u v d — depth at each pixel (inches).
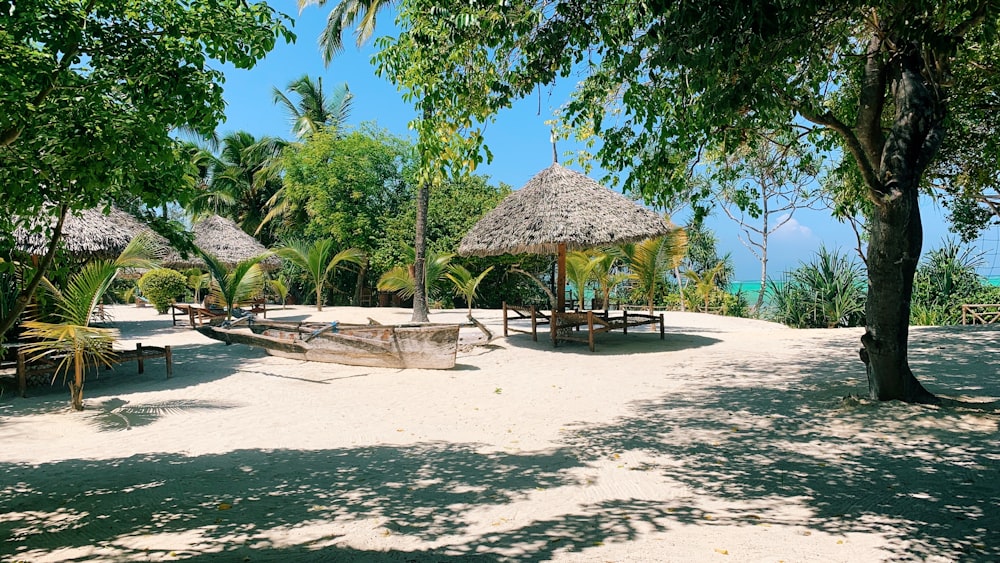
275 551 137.3
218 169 1374.3
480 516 161.9
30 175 141.0
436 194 1059.3
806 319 712.4
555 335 526.6
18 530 153.6
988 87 305.6
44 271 161.0
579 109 241.0
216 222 914.7
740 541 138.7
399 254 1005.8
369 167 1112.2
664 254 659.4
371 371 438.6
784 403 295.7
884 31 218.4
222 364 469.1
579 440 248.8
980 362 365.4
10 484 195.9
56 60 140.6
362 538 145.8
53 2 133.0
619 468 206.7
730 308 883.4
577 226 505.7
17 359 349.7
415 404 334.3
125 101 156.7
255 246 909.2
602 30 210.8
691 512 161.0
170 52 148.9
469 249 573.0
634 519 156.5
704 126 187.9
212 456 233.0
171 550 138.4
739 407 294.4
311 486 191.9
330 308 950.4
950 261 685.3
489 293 1051.9
